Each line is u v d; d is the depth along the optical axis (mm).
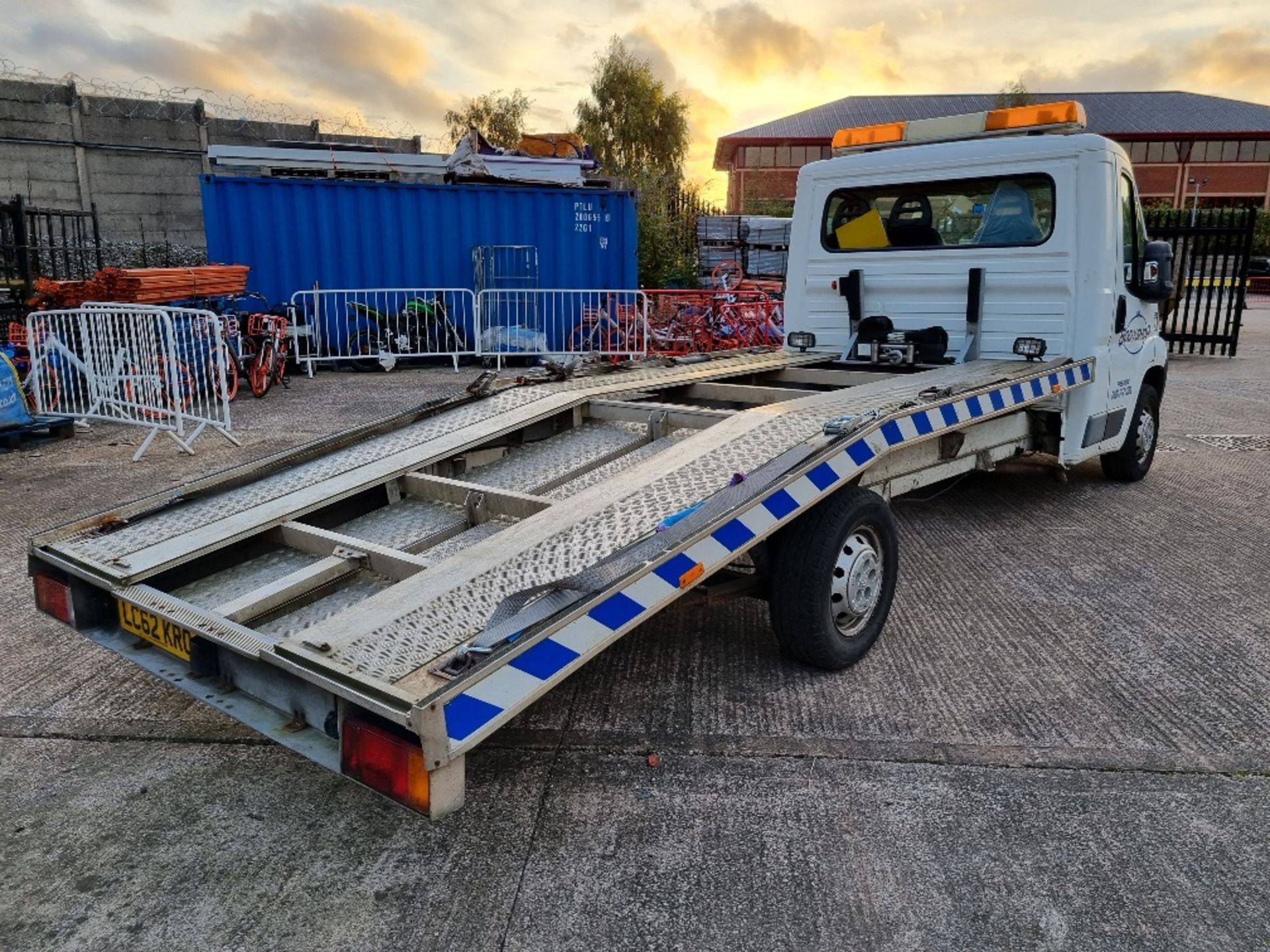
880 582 3830
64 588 2994
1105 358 5629
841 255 6211
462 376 12875
